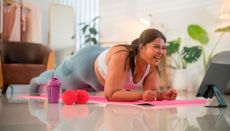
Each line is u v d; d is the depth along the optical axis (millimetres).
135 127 836
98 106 1484
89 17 6031
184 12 4773
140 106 1472
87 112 1229
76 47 6156
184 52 4484
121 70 1623
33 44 4742
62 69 2371
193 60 4418
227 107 1497
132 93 1613
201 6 4582
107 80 1666
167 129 806
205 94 1453
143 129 802
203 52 4402
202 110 1343
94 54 2111
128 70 1650
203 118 1050
